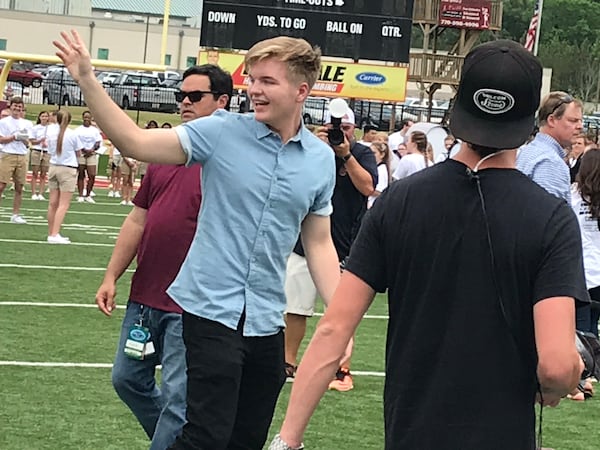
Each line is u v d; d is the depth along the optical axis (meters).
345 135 7.81
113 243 16.44
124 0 66.88
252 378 4.62
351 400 7.66
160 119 42.91
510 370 2.89
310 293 7.98
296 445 3.15
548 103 6.79
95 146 23.31
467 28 34.53
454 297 2.92
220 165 4.45
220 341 4.42
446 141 14.04
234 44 21.48
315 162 4.61
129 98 46.53
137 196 5.30
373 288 3.07
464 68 3.03
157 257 5.04
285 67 4.44
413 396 2.95
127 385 5.20
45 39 63.34
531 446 2.92
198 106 5.25
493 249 2.89
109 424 6.70
